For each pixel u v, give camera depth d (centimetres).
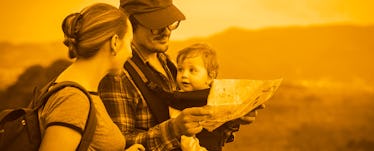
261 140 662
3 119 176
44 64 666
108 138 180
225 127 232
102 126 179
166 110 224
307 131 671
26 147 170
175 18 230
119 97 212
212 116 201
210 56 240
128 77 219
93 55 179
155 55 244
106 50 180
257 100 213
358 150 668
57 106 168
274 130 668
